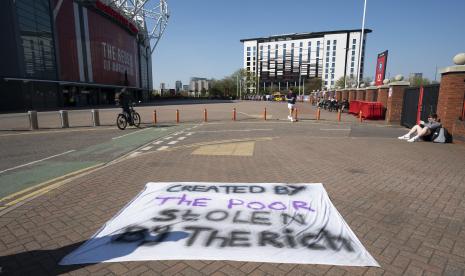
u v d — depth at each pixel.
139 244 3.22
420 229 3.60
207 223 3.68
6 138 11.58
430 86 12.30
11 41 30.73
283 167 6.50
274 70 156.12
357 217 3.92
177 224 3.65
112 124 17.05
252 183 5.25
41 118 21.19
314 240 3.28
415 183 5.35
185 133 12.75
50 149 9.20
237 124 16.72
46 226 3.72
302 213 3.97
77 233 3.53
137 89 69.88
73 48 41.34
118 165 6.84
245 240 3.28
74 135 12.38
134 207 4.19
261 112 27.94
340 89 36.22
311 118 20.73
